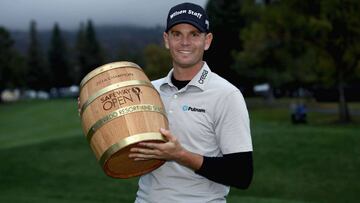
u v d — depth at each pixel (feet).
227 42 170.50
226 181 9.44
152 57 201.87
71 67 358.02
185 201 9.85
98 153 9.35
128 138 8.92
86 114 9.55
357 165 48.85
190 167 9.26
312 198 40.24
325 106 168.66
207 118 9.75
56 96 355.56
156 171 10.06
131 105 9.21
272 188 43.04
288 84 193.57
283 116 135.33
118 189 42.91
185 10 9.90
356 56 106.22
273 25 108.47
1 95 322.14
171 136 8.90
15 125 129.70
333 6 99.19
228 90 9.73
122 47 365.40
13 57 309.01
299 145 58.08
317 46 107.86
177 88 10.21
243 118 9.66
